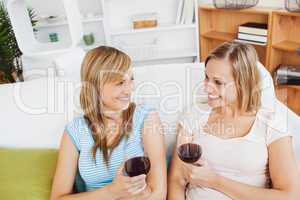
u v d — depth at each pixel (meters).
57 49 2.74
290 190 1.11
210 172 1.15
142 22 3.27
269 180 1.24
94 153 1.25
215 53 1.22
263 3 2.70
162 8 3.38
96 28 3.43
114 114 1.27
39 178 1.32
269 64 2.59
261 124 1.22
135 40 3.51
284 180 1.12
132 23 3.35
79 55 1.88
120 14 3.38
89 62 1.21
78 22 2.91
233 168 1.22
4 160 1.37
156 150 1.27
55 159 1.42
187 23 3.22
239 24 2.97
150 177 1.21
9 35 2.90
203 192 1.25
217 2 2.88
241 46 1.20
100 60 1.20
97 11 3.32
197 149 1.09
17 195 1.25
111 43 3.27
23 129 1.46
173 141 1.50
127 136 1.28
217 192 1.22
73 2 2.79
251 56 1.20
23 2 2.73
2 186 1.28
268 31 2.48
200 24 3.17
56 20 3.28
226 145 1.24
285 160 1.14
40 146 1.47
